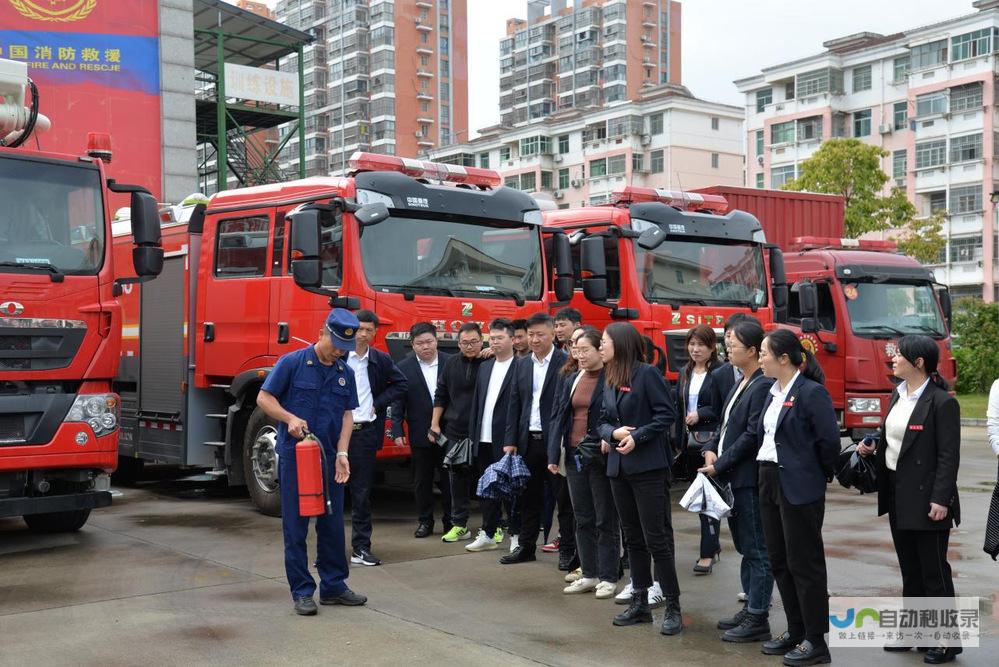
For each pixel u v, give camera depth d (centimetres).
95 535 839
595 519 642
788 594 513
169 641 529
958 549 783
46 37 1845
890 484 520
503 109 9844
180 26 1973
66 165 773
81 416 758
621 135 6081
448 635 545
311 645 523
